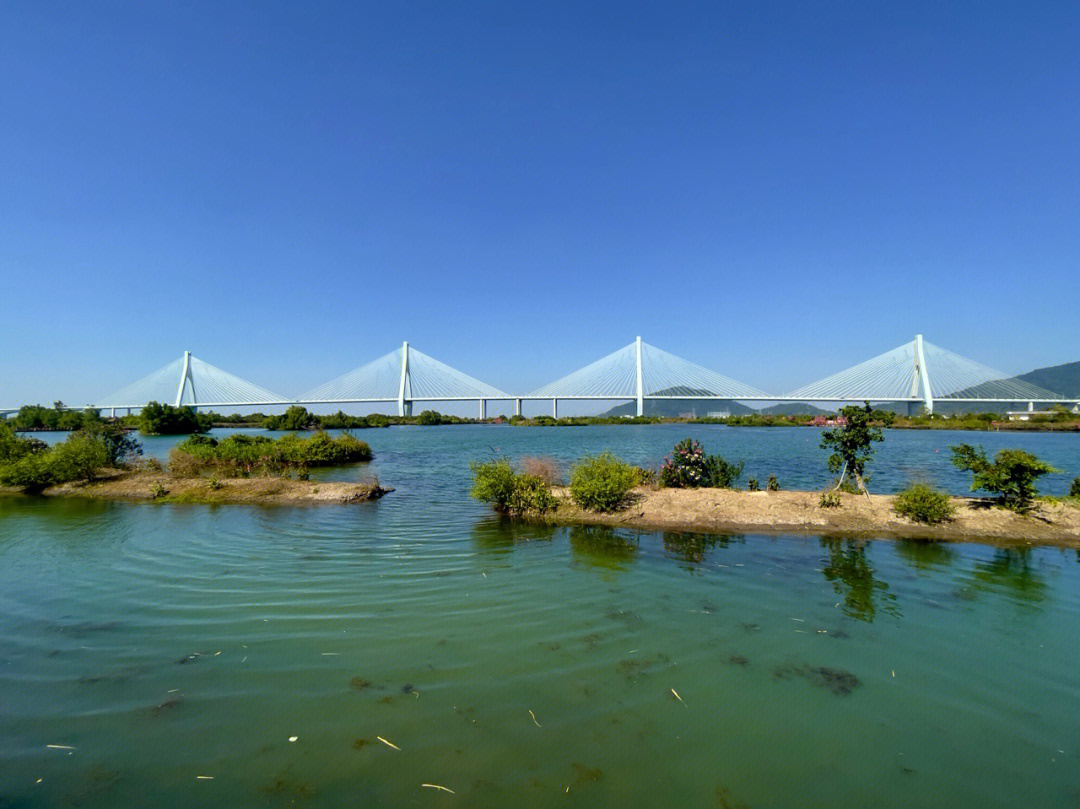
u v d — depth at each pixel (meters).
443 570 8.73
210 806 3.63
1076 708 4.86
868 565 9.01
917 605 7.24
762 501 12.99
